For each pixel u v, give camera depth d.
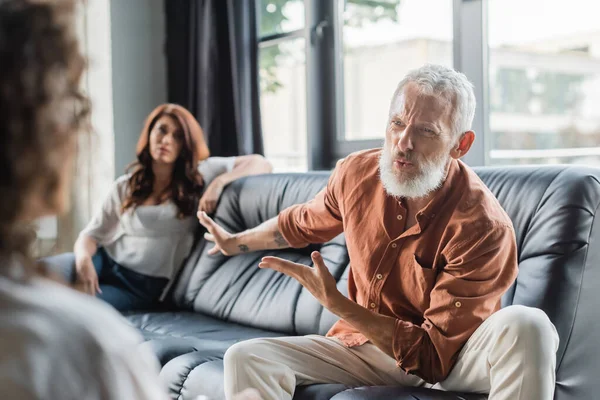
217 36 3.96
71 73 0.58
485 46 2.97
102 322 0.54
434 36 3.16
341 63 3.67
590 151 2.71
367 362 1.97
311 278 1.83
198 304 3.04
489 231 1.80
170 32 4.41
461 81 1.91
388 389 1.75
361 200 2.01
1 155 0.54
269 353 1.89
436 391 1.74
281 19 3.84
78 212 3.80
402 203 1.92
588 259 1.95
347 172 2.09
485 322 1.73
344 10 3.64
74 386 0.49
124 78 4.46
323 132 3.73
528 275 1.98
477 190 1.88
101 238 3.24
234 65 3.82
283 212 2.34
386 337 1.80
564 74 2.76
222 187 3.21
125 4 4.45
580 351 1.92
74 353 0.50
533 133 2.88
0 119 0.54
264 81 3.98
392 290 1.93
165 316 2.97
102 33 4.28
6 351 0.48
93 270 3.08
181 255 3.22
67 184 0.59
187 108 4.22
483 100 2.97
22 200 0.56
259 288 2.82
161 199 3.22
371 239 1.96
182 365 2.19
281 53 3.87
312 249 2.76
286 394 1.89
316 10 3.67
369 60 3.51
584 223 1.96
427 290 1.86
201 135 3.29
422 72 1.91
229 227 3.12
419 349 1.79
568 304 1.90
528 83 2.87
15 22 0.55
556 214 1.99
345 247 2.61
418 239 1.88
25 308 0.51
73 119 0.58
